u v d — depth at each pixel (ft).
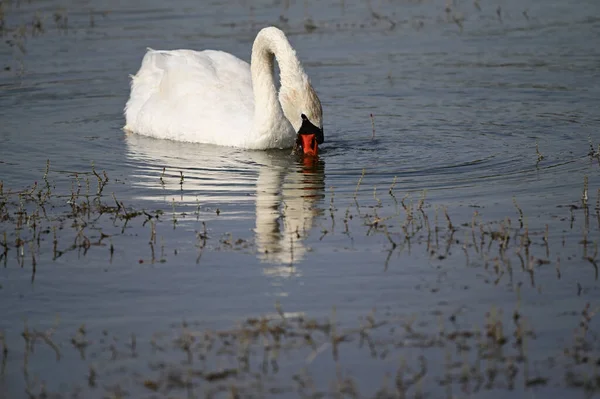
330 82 73.31
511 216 44.34
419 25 90.33
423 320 34.14
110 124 65.87
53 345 33.27
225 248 41.42
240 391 29.99
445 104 67.21
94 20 93.97
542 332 33.04
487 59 78.28
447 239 41.70
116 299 36.65
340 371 30.99
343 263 39.42
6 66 78.64
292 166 54.60
